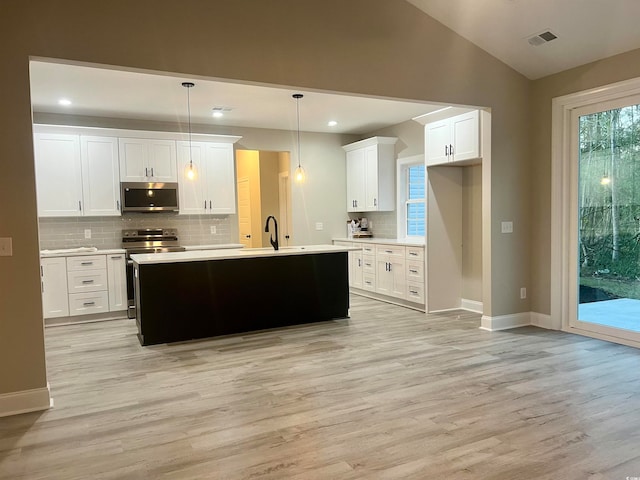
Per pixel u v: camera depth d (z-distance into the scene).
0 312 2.90
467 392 3.14
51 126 5.50
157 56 3.22
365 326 5.08
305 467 2.25
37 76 4.27
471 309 5.83
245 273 4.91
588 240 4.47
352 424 2.70
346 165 7.77
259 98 5.22
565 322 4.71
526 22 3.98
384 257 6.46
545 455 2.32
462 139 5.18
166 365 3.86
